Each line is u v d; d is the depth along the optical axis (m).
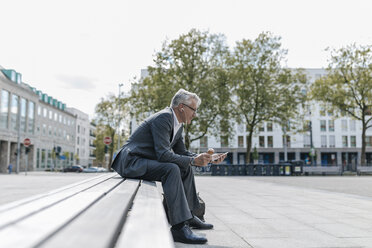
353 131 54.03
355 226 3.97
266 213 5.06
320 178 21.91
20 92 42.41
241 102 31.98
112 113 45.78
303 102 31.41
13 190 10.23
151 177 2.77
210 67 29.41
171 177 2.64
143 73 53.94
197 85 27.66
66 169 49.88
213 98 28.48
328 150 53.25
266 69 30.80
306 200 7.20
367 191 10.20
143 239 0.91
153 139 2.95
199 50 28.59
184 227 2.65
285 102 30.45
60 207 1.11
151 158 2.98
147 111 30.69
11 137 40.03
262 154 54.28
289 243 3.00
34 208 1.01
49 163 56.34
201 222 3.60
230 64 29.97
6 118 39.03
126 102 45.00
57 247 0.64
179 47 28.47
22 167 43.50
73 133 72.69
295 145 53.16
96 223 0.92
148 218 1.23
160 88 29.17
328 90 33.06
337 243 3.04
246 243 2.96
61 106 68.88
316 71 54.09
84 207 1.13
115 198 1.55
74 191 1.65
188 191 3.11
